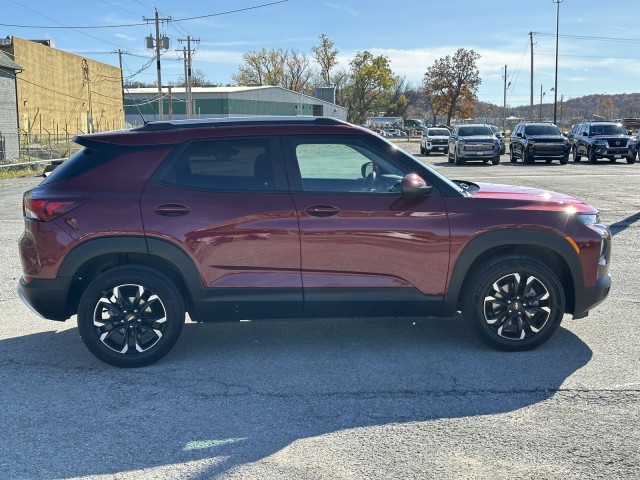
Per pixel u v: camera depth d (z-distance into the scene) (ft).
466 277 17.33
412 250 16.63
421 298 16.87
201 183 16.65
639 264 27.81
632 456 11.80
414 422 13.33
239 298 16.57
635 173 78.28
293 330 19.53
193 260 16.39
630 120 194.49
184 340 18.78
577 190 56.85
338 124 17.07
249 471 11.46
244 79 379.76
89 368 16.70
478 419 13.42
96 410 14.14
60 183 16.65
